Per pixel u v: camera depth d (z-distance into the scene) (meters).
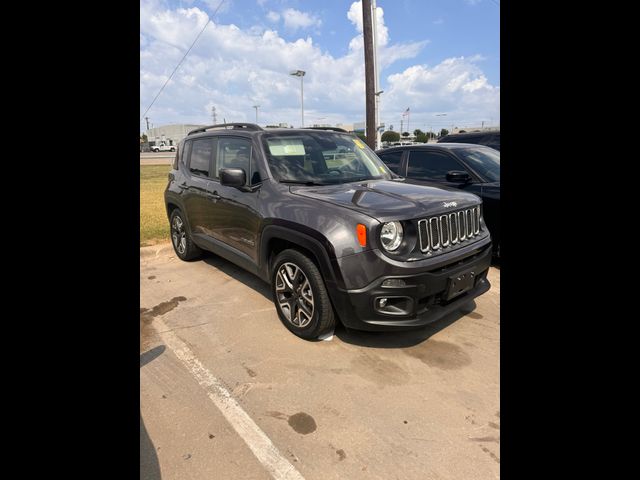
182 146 4.99
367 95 9.84
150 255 5.43
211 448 1.87
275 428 2.00
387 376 2.44
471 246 2.81
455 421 2.03
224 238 3.90
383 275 2.36
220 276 4.46
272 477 1.70
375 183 3.34
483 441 1.89
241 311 3.46
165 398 2.25
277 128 3.79
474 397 2.22
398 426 2.01
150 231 6.66
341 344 2.83
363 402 2.20
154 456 1.81
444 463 1.76
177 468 1.74
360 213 2.47
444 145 5.22
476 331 3.01
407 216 2.44
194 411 2.14
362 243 2.38
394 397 2.24
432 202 2.68
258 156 3.40
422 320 2.48
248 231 3.37
